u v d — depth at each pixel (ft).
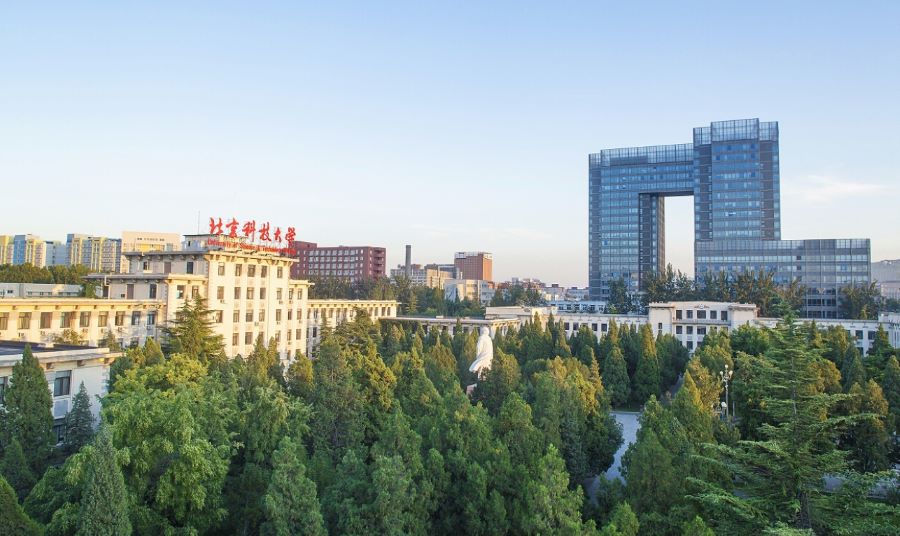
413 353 215.92
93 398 150.10
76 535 82.69
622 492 124.26
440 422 128.77
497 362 203.21
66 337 240.12
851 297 540.52
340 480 108.37
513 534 114.52
